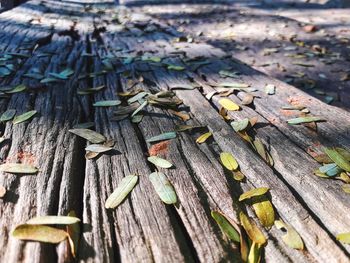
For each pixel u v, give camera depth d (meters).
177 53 0.34
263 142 0.17
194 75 0.27
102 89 0.24
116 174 0.14
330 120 0.19
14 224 0.11
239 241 0.11
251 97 0.22
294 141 0.17
